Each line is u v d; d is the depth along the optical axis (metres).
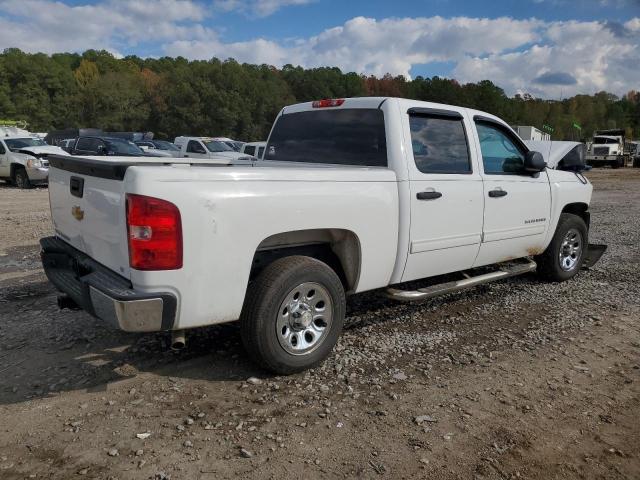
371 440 3.16
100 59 122.88
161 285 3.26
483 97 95.75
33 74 91.31
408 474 2.87
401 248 4.42
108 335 4.56
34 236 9.08
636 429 3.37
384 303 5.62
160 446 3.04
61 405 3.46
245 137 91.62
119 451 2.99
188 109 87.25
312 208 3.79
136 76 108.69
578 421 3.44
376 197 4.17
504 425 3.36
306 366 3.95
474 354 4.38
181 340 3.53
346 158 4.71
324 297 4.00
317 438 3.16
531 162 5.49
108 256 3.60
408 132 4.50
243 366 4.06
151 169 3.21
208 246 3.36
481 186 5.02
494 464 2.98
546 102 133.88
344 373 3.99
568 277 6.58
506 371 4.10
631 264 7.56
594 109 142.88
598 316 5.36
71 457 2.94
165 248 3.22
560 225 6.29
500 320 5.21
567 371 4.13
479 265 5.32
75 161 3.83
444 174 4.69
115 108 91.88
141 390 3.67
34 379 3.80
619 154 42.31
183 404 3.51
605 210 14.24
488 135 5.30
